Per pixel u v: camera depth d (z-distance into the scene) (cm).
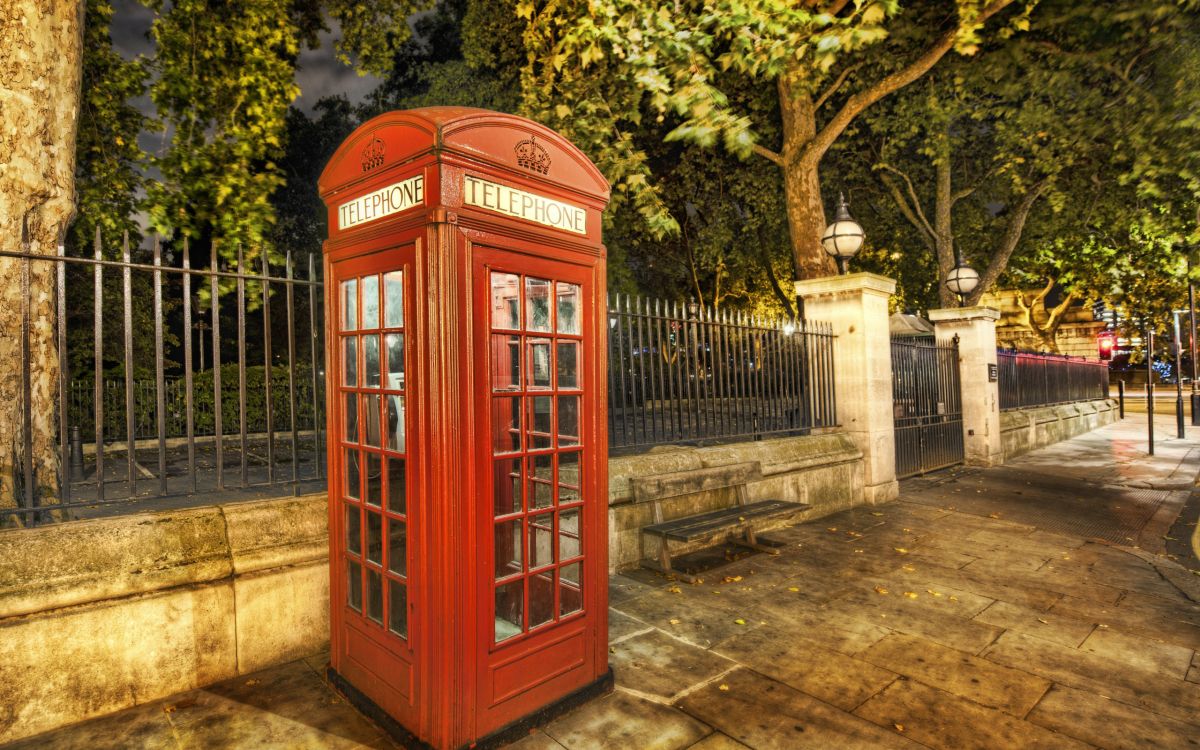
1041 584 493
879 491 805
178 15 732
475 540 268
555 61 653
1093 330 3541
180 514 335
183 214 710
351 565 321
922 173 1684
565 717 301
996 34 1148
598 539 322
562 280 304
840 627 410
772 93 1382
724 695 322
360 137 295
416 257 263
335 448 323
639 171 847
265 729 289
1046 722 298
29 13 363
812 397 796
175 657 317
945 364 1108
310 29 1053
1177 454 1231
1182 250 1551
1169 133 1047
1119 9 1017
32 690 279
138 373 1267
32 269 367
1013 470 1075
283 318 2156
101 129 766
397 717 283
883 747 278
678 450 607
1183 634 399
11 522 343
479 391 271
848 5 1110
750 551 584
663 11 564
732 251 1936
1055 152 1397
